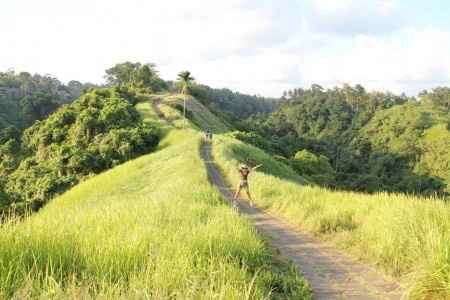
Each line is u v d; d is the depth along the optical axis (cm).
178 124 8494
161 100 11406
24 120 14875
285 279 732
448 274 588
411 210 905
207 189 1783
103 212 1104
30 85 19900
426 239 753
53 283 495
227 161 3416
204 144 5300
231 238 833
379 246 856
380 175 14275
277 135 17138
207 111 12250
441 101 19475
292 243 1067
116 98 9644
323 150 15875
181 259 622
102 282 502
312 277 782
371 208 1176
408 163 14712
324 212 1250
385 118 17962
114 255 618
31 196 6006
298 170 9406
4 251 559
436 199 998
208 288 525
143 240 704
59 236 668
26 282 488
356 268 835
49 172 6825
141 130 7631
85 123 8206
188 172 2714
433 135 15312
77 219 965
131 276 568
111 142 7350
